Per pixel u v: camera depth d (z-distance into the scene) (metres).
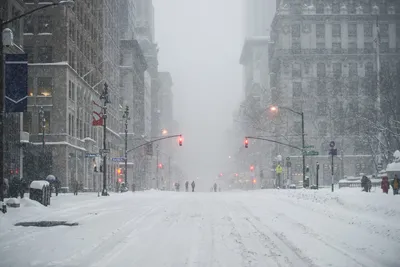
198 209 27.75
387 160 73.69
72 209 26.70
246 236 16.28
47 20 66.12
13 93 21.52
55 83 65.31
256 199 38.47
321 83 100.75
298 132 99.88
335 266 11.26
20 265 11.18
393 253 13.05
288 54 104.00
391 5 105.81
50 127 65.38
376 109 79.50
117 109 105.62
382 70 89.12
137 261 11.75
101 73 89.06
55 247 13.54
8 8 49.81
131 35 136.25
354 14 104.56
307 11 104.94
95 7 85.31
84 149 74.50
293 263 11.62
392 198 24.11
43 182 27.95
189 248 13.74
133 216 22.80
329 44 104.81
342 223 20.03
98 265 11.20
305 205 29.12
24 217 21.67
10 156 49.75
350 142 98.44
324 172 100.06
